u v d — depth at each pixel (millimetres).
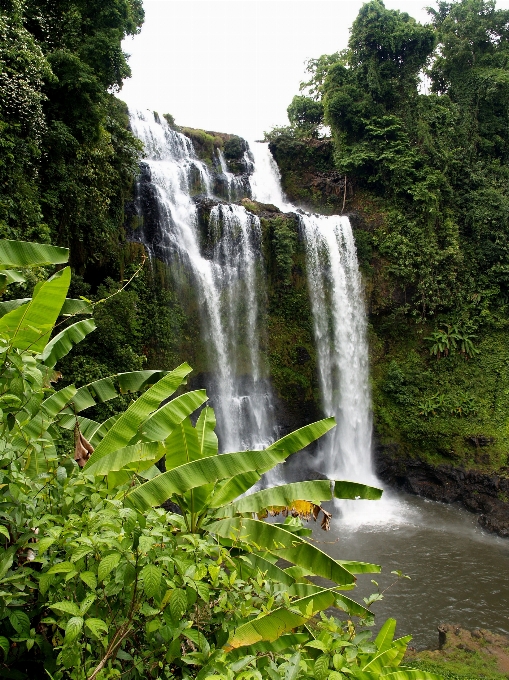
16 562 3436
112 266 16953
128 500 4051
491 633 11391
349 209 26312
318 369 23047
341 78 27172
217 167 26969
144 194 19156
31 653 3293
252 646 3561
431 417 22672
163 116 25797
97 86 13828
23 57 11555
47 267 13758
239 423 20750
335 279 23625
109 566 2654
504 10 27203
